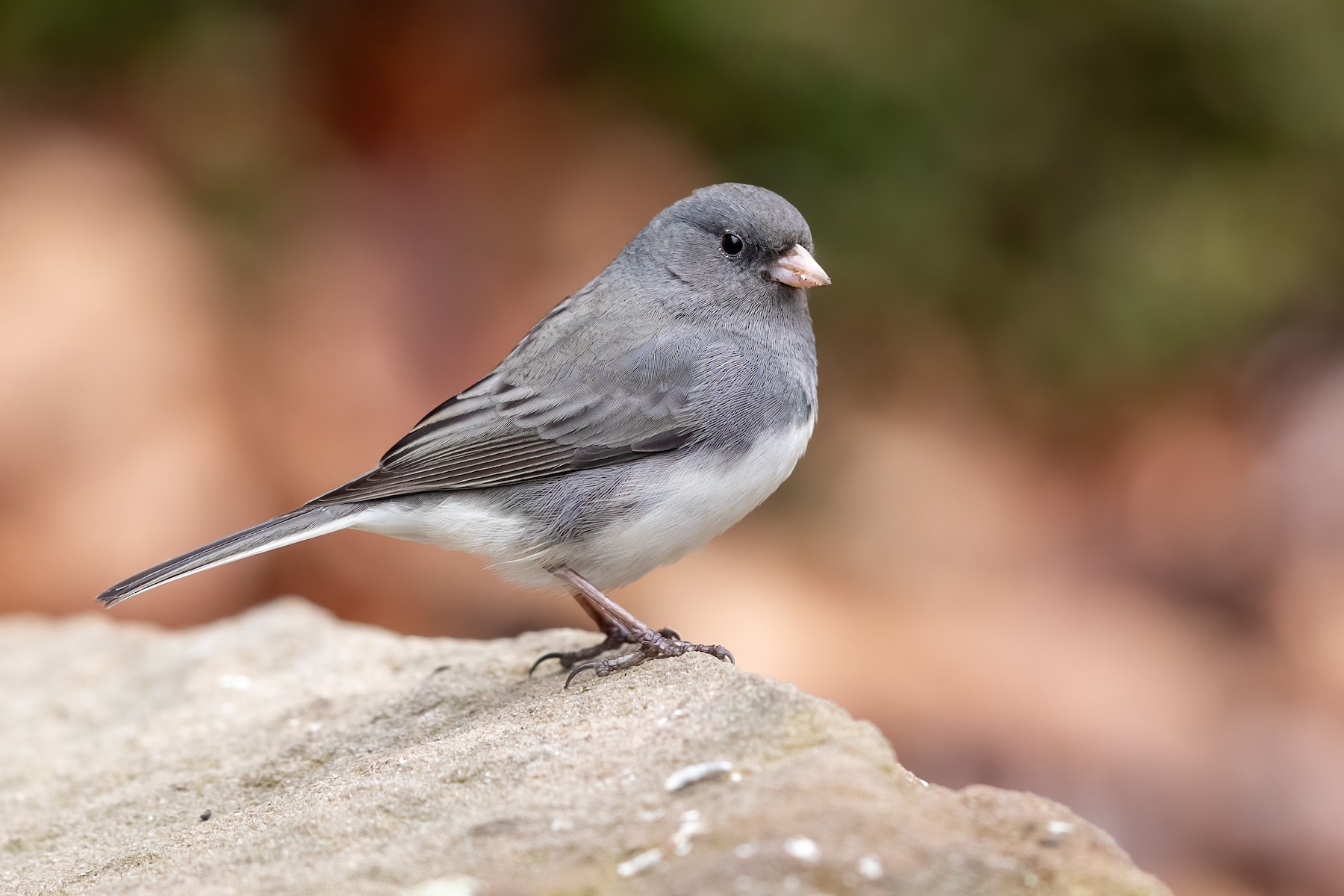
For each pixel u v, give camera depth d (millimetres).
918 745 10516
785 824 4359
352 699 7273
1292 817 10555
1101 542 12953
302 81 12883
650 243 7711
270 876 4797
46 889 5367
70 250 11039
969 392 13492
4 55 12539
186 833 5637
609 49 13188
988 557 12141
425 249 12242
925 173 13188
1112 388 13914
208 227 11922
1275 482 13781
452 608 10836
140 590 6934
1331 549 13156
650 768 4945
